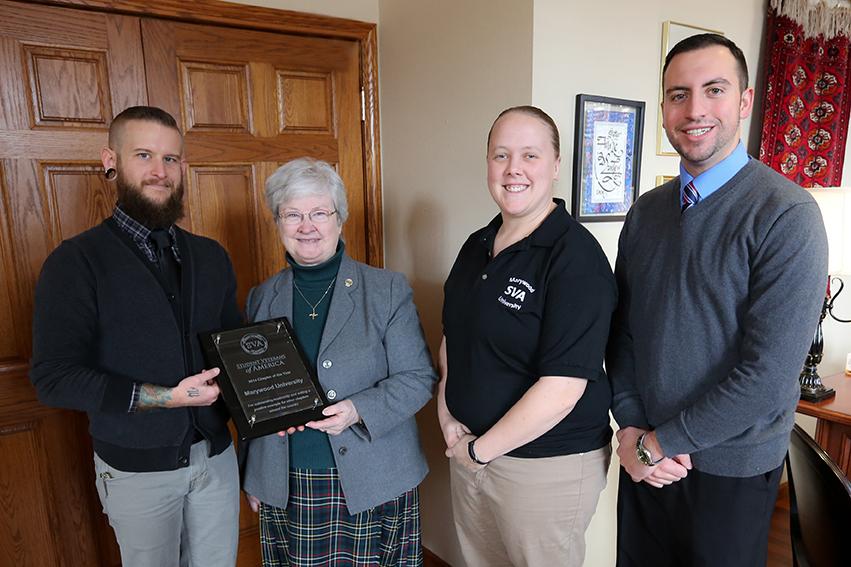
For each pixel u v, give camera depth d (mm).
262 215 2041
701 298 1169
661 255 1263
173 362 1363
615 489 1991
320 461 1433
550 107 1673
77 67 1688
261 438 1473
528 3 1599
